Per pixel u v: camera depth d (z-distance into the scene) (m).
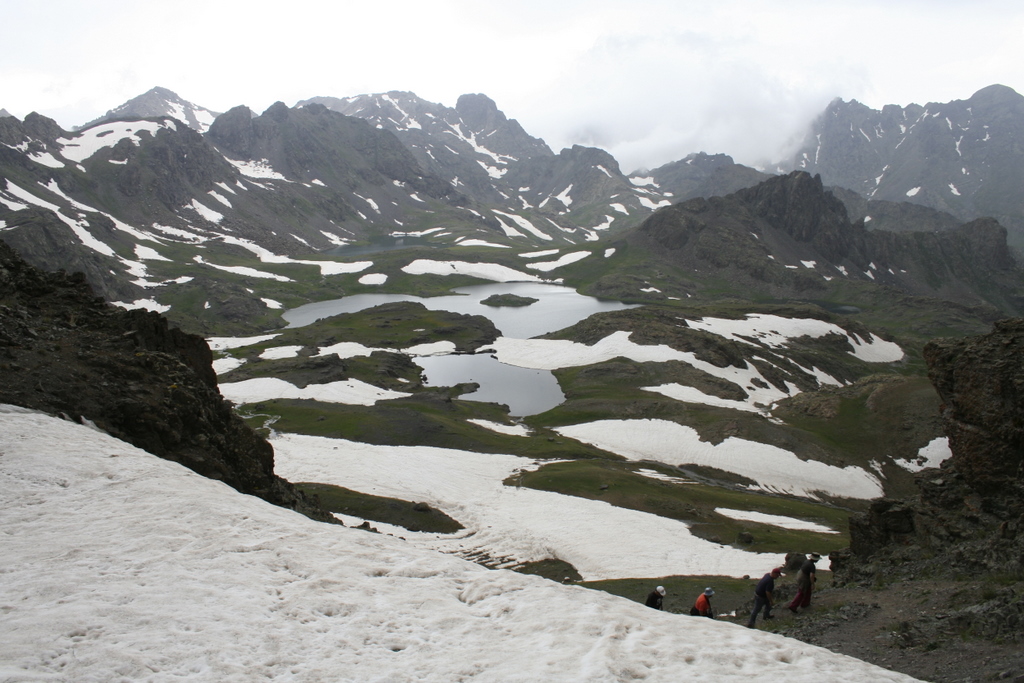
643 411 121.12
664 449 104.06
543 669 13.19
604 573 52.84
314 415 107.06
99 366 34.19
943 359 40.12
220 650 13.27
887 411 114.38
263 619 14.80
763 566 54.53
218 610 14.96
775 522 71.19
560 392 146.50
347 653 13.77
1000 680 17.19
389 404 120.88
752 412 125.06
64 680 11.73
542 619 15.66
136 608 14.66
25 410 28.05
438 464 82.44
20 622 13.68
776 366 161.38
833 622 26.06
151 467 25.08
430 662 13.53
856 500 91.94
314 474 73.88
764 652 14.70
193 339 45.47
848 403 120.06
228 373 144.38
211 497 22.69
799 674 13.49
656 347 164.25
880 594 29.58
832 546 60.78
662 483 82.12
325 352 171.50
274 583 16.67
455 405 124.50
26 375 30.66
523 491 73.88
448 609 16.28
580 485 75.88
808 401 125.19
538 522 63.66
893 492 95.50
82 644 13.08
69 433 26.94
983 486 35.06
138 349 38.22
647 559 55.66
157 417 31.97
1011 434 34.12
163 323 42.44
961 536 33.44
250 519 20.94
